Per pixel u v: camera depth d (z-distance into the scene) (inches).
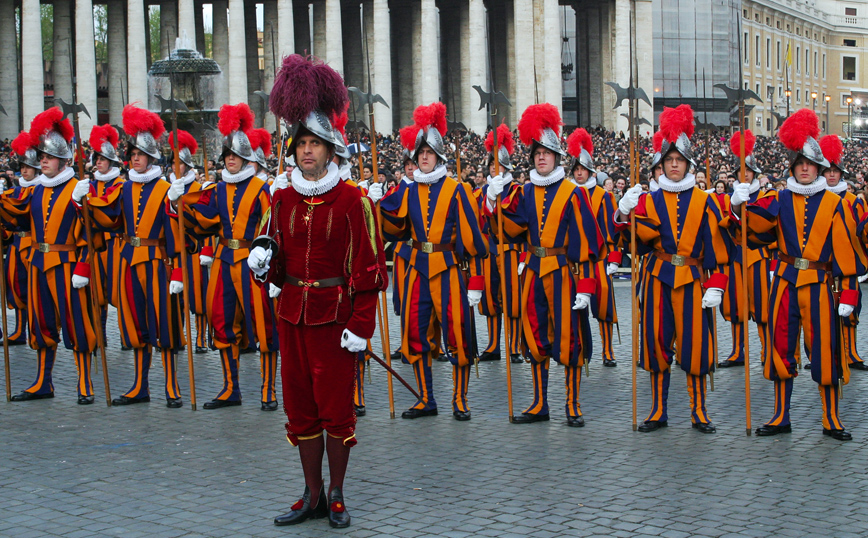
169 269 462.9
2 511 311.7
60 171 473.4
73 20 2844.5
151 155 462.9
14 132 2674.7
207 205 451.8
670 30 3395.7
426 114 434.9
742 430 410.3
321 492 306.5
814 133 399.2
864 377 536.7
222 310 455.8
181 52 1407.5
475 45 2731.3
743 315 402.3
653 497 319.6
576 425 416.5
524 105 2726.4
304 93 294.8
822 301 395.2
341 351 299.7
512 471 351.3
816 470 349.7
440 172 433.1
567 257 417.4
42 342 476.7
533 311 421.7
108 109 2938.0
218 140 959.6
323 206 299.1
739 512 304.2
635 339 413.7
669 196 407.5
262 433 409.7
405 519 301.9
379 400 477.4
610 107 2974.9
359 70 3043.8
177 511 310.8
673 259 404.2
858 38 4717.0
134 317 463.2
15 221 479.5
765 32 3969.0
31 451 383.2
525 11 2723.9
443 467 357.7
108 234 539.8
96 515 307.4
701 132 1368.1
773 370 403.2
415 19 2903.5
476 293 426.0
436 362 591.2
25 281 616.1
